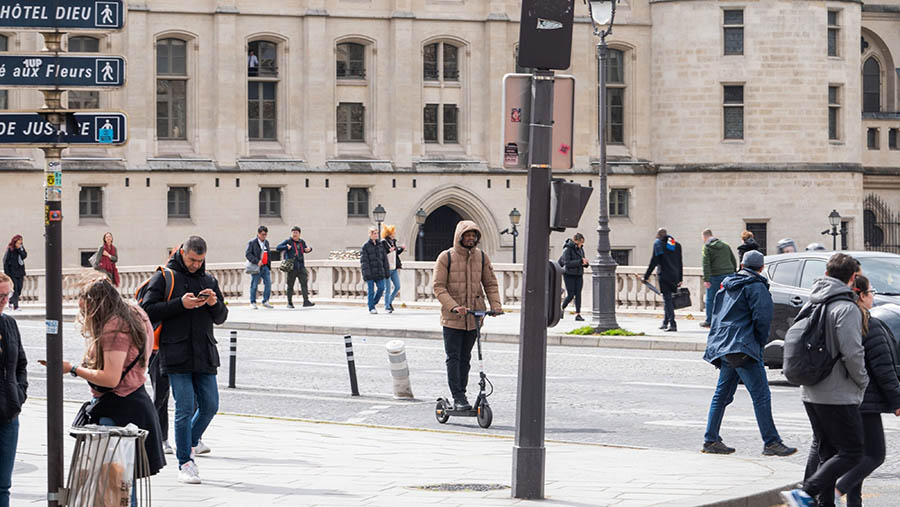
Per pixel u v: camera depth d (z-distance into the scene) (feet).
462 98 326.85
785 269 122.62
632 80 334.44
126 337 56.49
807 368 60.08
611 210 335.26
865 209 360.48
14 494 64.64
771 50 326.24
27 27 50.52
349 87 319.88
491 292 96.07
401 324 184.55
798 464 77.51
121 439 49.47
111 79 51.52
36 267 297.53
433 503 62.44
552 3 62.23
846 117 333.62
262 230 219.20
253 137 315.99
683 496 64.03
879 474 75.41
